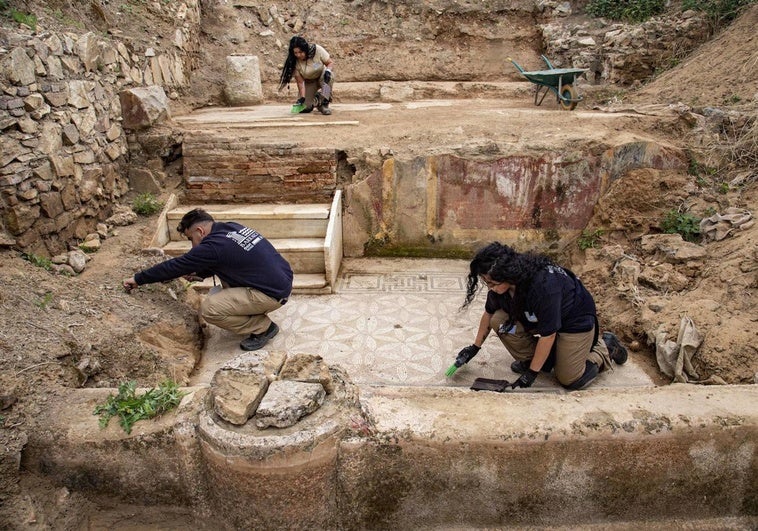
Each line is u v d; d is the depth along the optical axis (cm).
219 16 850
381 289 486
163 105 564
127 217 496
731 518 270
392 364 382
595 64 802
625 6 841
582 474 255
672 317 382
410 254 548
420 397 277
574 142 515
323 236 507
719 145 528
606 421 252
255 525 258
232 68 753
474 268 302
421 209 532
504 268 288
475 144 520
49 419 262
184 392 277
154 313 386
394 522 267
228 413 246
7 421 257
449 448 248
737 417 254
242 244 372
